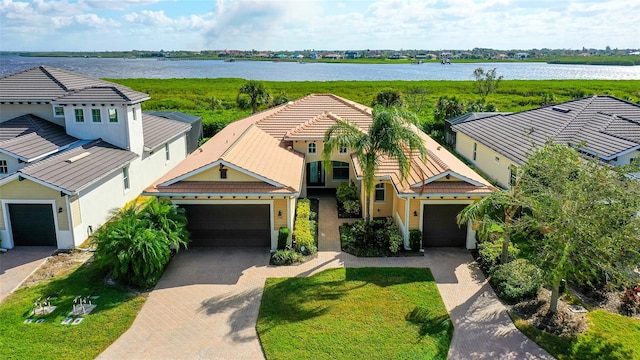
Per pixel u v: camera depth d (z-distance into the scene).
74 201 19.70
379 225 20.88
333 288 16.50
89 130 24.98
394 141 18.16
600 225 12.85
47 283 16.95
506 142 28.55
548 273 13.63
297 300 15.71
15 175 18.88
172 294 16.27
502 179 27.73
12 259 18.94
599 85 96.31
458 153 37.00
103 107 24.56
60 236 19.72
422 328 14.08
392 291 16.27
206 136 44.22
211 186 19.11
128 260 16.05
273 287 16.62
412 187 19.11
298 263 18.62
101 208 22.08
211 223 19.95
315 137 25.34
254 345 13.38
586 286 16.14
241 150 21.39
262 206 19.73
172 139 32.06
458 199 19.19
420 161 21.52
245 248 20.19
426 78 141.50
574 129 26.92
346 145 19.08
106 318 14.66
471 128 34.66
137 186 26.34
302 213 22.20
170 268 18.25
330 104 30.50
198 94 86.62
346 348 13.08
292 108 30.06
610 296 15.69
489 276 17.42
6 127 23.50
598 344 13.23
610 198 13.05
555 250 13.57
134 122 25.70
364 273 17.64
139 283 16.58
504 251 17.23
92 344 13.34
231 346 13.33
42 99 24.59
